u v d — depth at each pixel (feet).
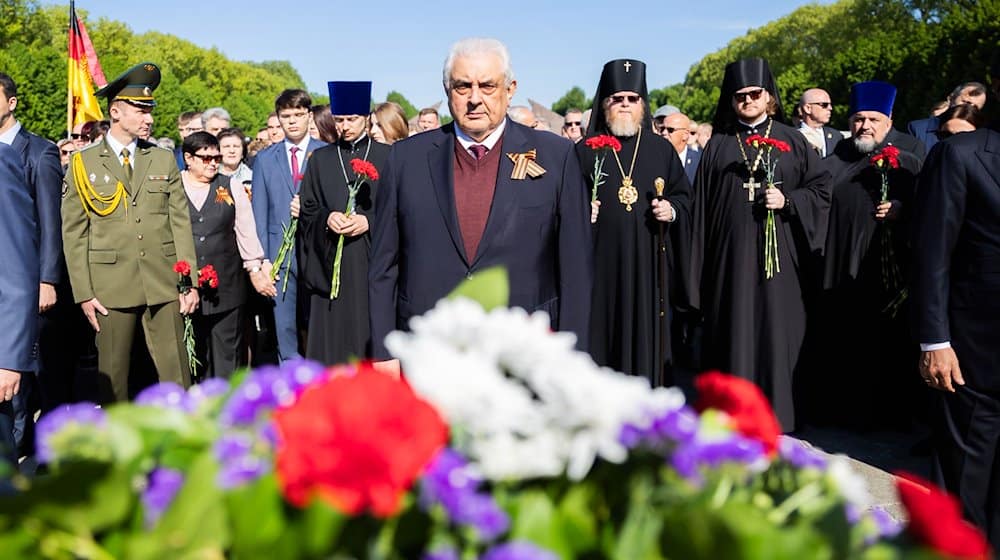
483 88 11.03
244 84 383.45
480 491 4.13
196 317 22.00
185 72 347.36
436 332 4.53
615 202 19.71
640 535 3.86
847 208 21.18
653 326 19.74
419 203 11.41
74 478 3.82
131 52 305.12
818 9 247.09
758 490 4.60
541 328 4.59
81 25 36.35
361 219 19.79
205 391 5.01
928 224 11.80
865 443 20.12
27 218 12.34
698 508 3.76
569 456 4.10
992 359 11.45
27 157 16.60
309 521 3.58
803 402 20.94
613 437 4.06
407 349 4.42
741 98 21.01
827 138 30.12
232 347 23.13
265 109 323.37
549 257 11.37
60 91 103.60
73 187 18.48
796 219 20.65
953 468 11.95
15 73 99.04
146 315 19.38
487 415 4.05
